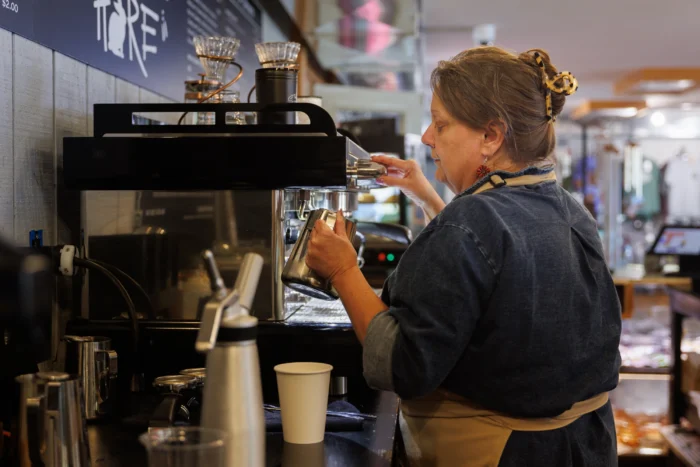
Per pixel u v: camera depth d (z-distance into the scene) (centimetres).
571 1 545
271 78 163
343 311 186
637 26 636
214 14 286
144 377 164
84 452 111
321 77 596
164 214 165
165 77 234
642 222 1283
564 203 137
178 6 244
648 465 395
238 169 153
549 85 132
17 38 152
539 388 125
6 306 132
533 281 122
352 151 163
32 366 141
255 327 102
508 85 130
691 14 592
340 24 428
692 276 411
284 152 151
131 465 118
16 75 152
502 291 120
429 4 550
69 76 175
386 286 141
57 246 159
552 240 126
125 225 165
